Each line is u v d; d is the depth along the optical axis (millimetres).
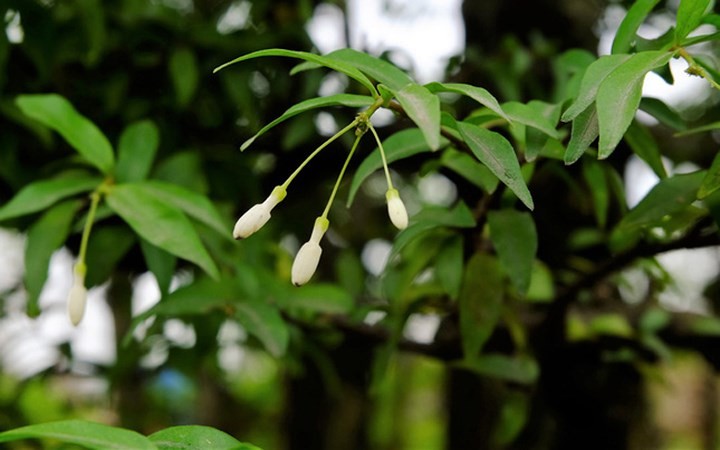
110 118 661
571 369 647
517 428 633
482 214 492
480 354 585
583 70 479
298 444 1099
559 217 672
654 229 527
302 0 677
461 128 411
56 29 612
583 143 406
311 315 601
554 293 649
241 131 716
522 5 809
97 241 545
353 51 419
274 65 688
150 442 375
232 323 764
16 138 609
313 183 749
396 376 1894
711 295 1048
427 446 2604
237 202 701
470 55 717
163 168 580
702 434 2510
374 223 1071
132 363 744
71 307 477
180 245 484
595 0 840
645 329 643
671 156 818
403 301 592
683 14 405
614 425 688
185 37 650
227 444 390
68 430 373
